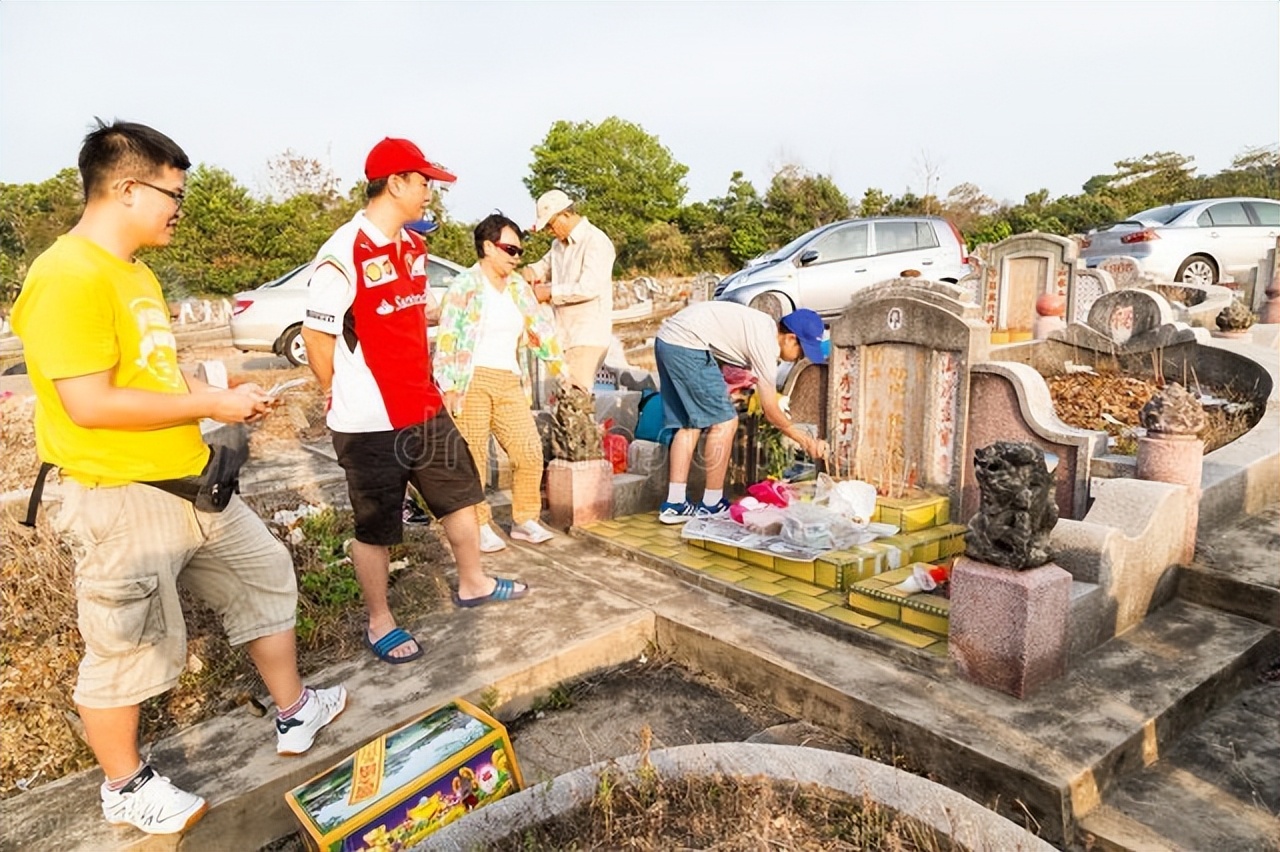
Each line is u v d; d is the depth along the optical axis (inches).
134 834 86.3
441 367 157.5
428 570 156.8
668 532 171.3
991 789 91.5
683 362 165.8
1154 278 447.5
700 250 1198.9
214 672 121.3
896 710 101.2
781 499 163.6
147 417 79.7
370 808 79.5
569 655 121.7
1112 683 106.3
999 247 378.0
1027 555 102.0
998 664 104.5
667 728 112.0
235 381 352.5
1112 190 1251.2
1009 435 153.1
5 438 233.6
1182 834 85.4
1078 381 259.8
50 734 110.3
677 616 131.7
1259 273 418.9
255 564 94.3
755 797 78.3
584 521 177.5
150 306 85.7
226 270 896.9
